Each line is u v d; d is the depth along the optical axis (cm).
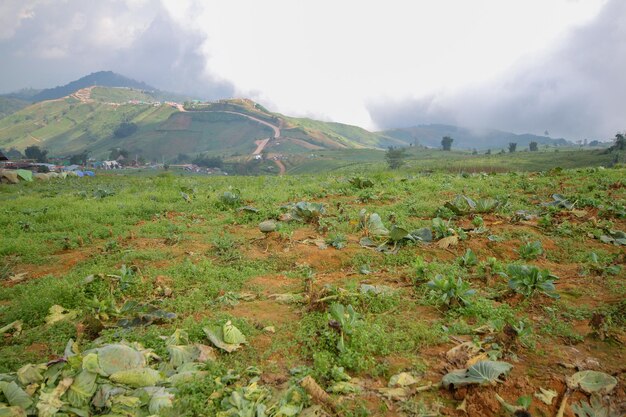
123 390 377
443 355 451
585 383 389
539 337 484
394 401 379
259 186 1862
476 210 1027
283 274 721
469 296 568
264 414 356
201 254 821
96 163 18462
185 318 558
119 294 636
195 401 371
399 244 821
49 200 1574
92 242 941
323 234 926
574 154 12612
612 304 552
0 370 439
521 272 595
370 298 578
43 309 599
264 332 512
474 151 18838
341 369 414
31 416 348
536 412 365
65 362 407
